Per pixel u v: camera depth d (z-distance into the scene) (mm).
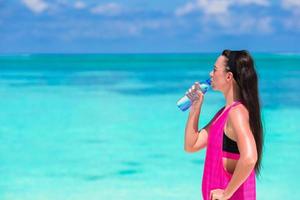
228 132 3090
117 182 9414
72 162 11297
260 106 3168
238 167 2949
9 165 11008
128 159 11562
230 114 3086
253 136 3059
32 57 81562
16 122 17453
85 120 17766
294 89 28297
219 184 3135
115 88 30609
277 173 9812
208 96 22375
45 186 9164
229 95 3213
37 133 15289
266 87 29812
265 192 8547
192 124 3529
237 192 3088
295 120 16984
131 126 16391
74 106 21781
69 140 14109
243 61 3164
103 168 10680
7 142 13852
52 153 12352
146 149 12719
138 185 9156
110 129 15875
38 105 22078
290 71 46469
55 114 19328
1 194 8602
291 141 13102
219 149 3119
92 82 34844
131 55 97938
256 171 3219
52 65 58562
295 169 10148
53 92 27953
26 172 10336
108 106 21750
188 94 3537
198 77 41188
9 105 22188
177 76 42281
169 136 14555
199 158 11367
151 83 34719
